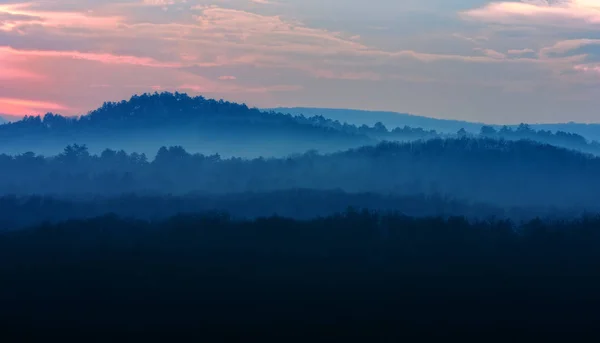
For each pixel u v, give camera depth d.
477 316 164.50
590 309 168.00
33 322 156.75
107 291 171.12
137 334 154.38
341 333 156.50
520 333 157.62
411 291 175.12
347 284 177.88
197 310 165.12
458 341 154.00
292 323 160.50
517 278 182.38
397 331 157.62
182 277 179.50
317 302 169.25
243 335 155.25
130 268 181.88
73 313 161.00
